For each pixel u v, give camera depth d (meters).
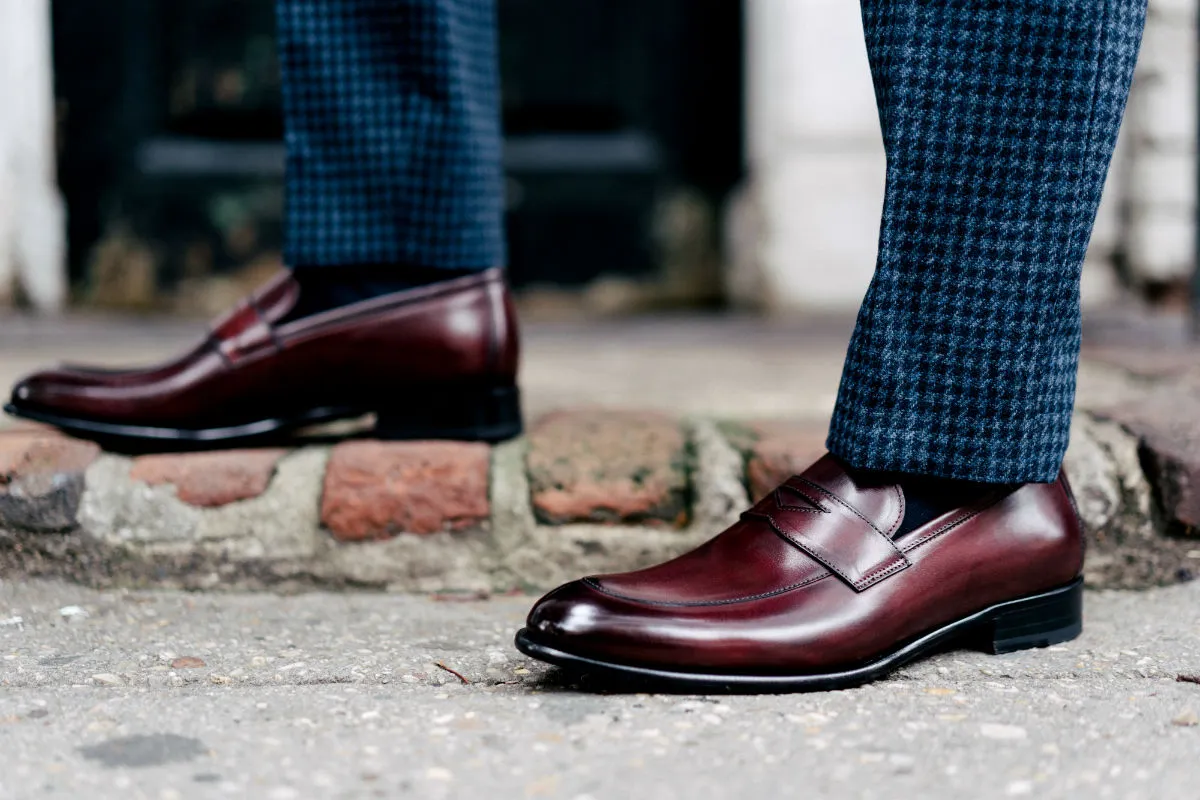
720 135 2.93
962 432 0.94
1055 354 0.96
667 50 2.91
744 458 1.29
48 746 0.82
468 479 1.26
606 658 0.91
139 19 2.85
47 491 1.24
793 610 0.93
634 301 2.96
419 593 1.26
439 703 0.91
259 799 0.73
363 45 1.22
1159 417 1.34
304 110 1.23
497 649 1.05
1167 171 2.62
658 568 0.98
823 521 0.97
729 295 2.95
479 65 1.28
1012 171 0.91
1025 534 1.02
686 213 2.95
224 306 2.92
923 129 0.91
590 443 1.33
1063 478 1.08
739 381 1.92
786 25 2.79
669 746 0.82
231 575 1.25
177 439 1.28
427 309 1.28
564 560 1.27
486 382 1.31
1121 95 0.93
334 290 1.29
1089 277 2.69
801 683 0.93
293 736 0.84
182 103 2.89
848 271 2.85
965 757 0.80
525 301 2.95
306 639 1.09
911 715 0.88
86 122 2.87
